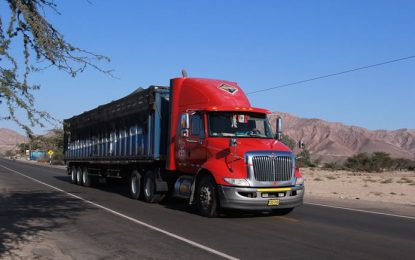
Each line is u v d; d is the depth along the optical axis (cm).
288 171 1212
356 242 936
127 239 974
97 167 2370
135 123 1814
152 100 1622
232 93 1418
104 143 2219
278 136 1366
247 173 1173
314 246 896
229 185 1175
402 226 1152
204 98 1398
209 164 1255
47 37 662
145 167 1748
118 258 812
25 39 672
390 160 6159
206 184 1273
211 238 978
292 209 1342
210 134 1304
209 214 1263
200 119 1344
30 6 679
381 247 888
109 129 2145
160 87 1625
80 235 1023
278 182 1191
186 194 1377
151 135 1636
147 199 1681
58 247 904
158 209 1481
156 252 852
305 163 6744
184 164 1425
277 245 905
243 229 1088
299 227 1119
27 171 4694
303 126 16700
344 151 13888
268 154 1189
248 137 1309
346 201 1847
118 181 2278
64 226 1143
